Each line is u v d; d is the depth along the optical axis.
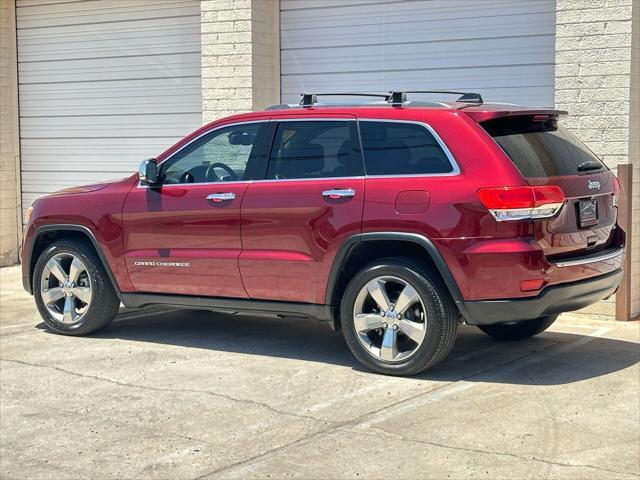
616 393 6.34
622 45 8.54
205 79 11.16
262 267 7.21
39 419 6.09
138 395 6.55
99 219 8.02
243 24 10.82
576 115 8.83
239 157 7.49
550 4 9.36
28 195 13.50
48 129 13.18
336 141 7.06
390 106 7.01
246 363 7.34
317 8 10.81
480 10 9.77
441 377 6.78
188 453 5.40
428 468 5.05
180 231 7.62
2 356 7.70
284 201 7.09
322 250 6.91
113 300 8.26
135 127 12.36
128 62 12.34
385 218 6.63
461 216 6.37
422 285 6.55
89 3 12.59
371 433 5.61
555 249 6.40
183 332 8.52
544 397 6.26
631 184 8.55
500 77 9.70
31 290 8.66
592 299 6.75
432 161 6.62
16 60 13.35
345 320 6.92
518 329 7.85
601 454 5.23
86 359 7.56
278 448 5.43
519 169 6.38
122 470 5.18
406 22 10.24
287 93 11.12
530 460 5.14
